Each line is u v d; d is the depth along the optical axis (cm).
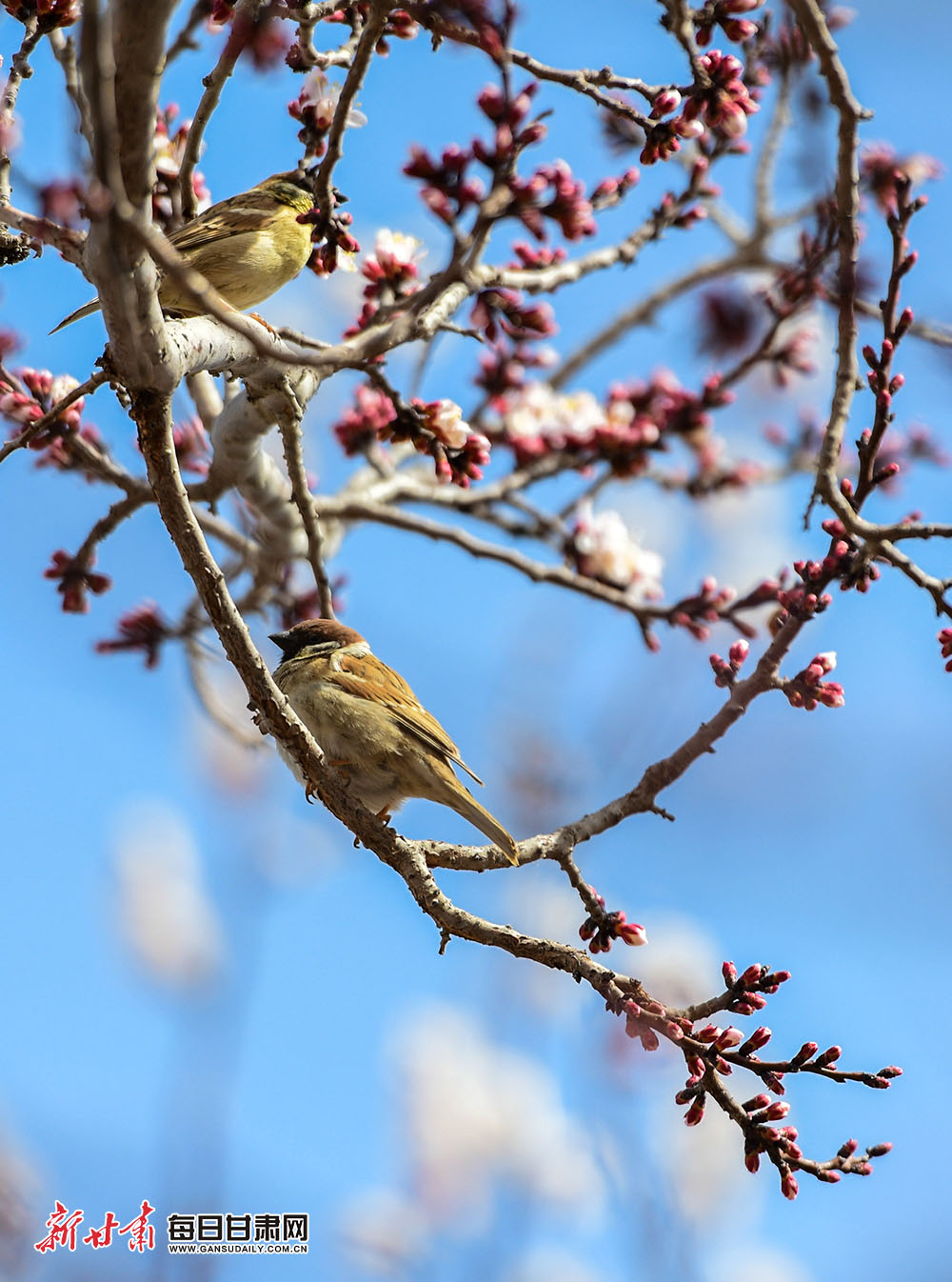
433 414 978
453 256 920
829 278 1069
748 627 1151
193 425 1229
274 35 899
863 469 854
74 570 1094
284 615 1212
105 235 584
